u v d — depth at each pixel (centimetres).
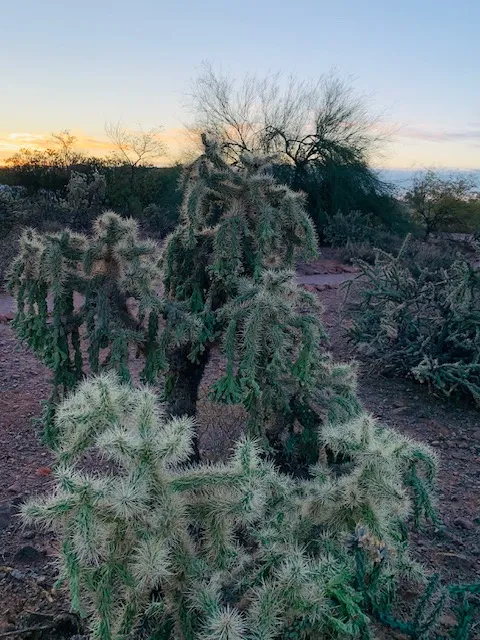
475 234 1214
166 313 283
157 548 158
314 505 203
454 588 210
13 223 1340
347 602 172
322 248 1758
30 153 2159
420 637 200
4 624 241
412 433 472
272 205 297
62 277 273
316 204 1914
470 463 420
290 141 1917
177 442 168
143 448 166
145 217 1789
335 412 295
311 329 275
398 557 218
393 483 194
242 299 274
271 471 221
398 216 2080
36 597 258
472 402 545
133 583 163
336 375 316
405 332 599
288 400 289
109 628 163
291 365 287
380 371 608
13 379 552
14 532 308
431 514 222
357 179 1959
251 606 180
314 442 298
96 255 278
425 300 603
